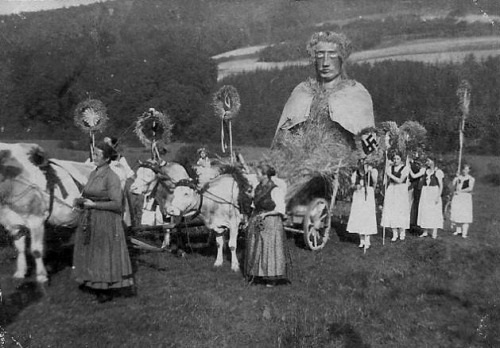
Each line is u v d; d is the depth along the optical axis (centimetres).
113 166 852
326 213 968
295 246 977
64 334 540
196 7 2998
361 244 977
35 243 693
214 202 816
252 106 2212
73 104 2383
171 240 991
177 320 593
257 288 716
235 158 1028
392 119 2119
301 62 2397
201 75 2522
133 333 555
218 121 2345
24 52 2450
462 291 716
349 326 590
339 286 735
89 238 607
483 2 2344
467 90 1383
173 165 934
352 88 1261
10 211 681
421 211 1079
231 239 822
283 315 614
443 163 1414
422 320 617
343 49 1298
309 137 1057
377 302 672
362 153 1034
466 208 1070
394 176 1041
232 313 621
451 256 888
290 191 931
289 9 2647
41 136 2145
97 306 625
